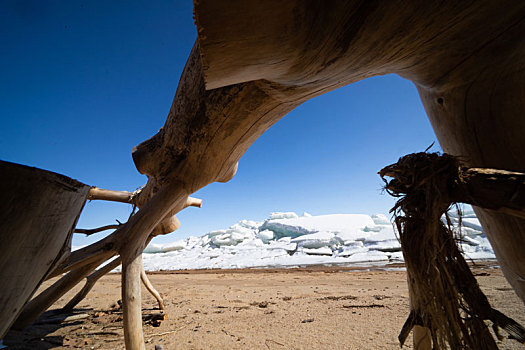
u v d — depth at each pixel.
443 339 0.98
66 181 1.09
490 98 1.34
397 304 4.29
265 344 2.68
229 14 0.87
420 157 1.04
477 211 1.54
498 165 1.33
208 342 2.81
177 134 2.52
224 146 2.43
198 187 2.70
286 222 39.47
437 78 1.48
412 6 0.95
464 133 1.46
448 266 1.02
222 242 36.41
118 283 9.40
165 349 2.66
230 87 2.03
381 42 1.13
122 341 2.98
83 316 4.07
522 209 0.81
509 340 2.37
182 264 28.16
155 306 4.80
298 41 1.05
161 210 2.55
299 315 3.85
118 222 3.40
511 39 1.17
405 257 1.12
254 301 5.21
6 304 1.02
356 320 3.40
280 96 1.96
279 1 0.85
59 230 1.18
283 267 20.80
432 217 0.97
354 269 14.53
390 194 1.19
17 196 0.89
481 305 0.99
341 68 1.36
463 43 1.22
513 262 1.37
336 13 0.94
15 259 0.97
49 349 2.71
